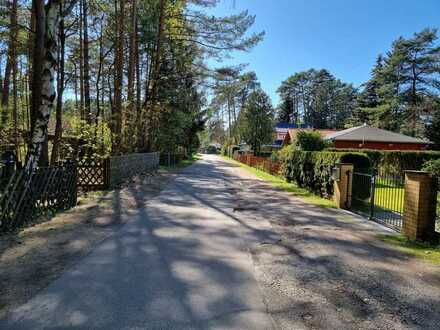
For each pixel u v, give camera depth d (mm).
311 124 70625
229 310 3252
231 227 6742
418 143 29453
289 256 5004
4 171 5805
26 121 19609
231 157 53312
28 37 14234
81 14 16328
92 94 25406
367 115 48719
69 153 12281
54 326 2867
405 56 38500
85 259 4559
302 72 73875
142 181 14555
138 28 20875
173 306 3287
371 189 8102
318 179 11938
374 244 5777
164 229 6352
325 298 3594
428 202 5996
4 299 3342
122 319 3010
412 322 3145
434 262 4859
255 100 36312
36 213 6855
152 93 22141
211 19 20188
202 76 23938
